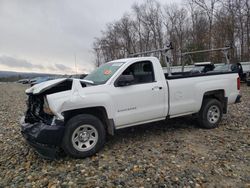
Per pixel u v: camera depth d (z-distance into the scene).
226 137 5.70
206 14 38.03
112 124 4.93
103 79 5.16
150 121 5.51
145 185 3.63
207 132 6.11
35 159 4.74
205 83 6.23
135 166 4.25
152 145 5.25
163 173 3.97
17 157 4.90
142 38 56.91
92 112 4.91
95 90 4.75
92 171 4.11
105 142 5.27
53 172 4.14
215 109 6.46
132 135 5.95
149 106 5.36
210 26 36.66
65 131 4.46
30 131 4.52
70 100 4.43
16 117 9.16
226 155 4.63
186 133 6.04
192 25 44.78
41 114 4.73
